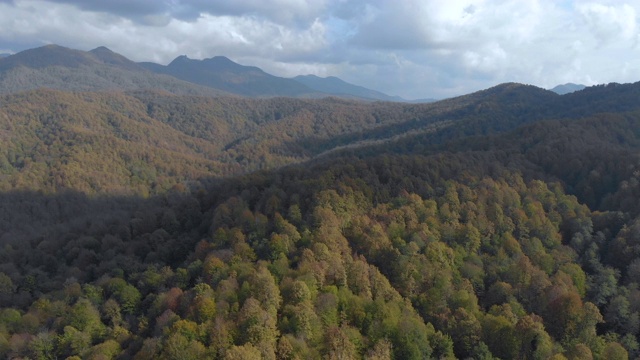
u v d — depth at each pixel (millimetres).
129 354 69062
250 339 62219
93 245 123875
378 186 123125
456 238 103375
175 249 109125
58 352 73375
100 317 82688
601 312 87125
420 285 85500
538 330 70625
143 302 86188
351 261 84375
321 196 106062
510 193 119438
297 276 76938
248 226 100438
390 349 66500
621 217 109000
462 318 75188
